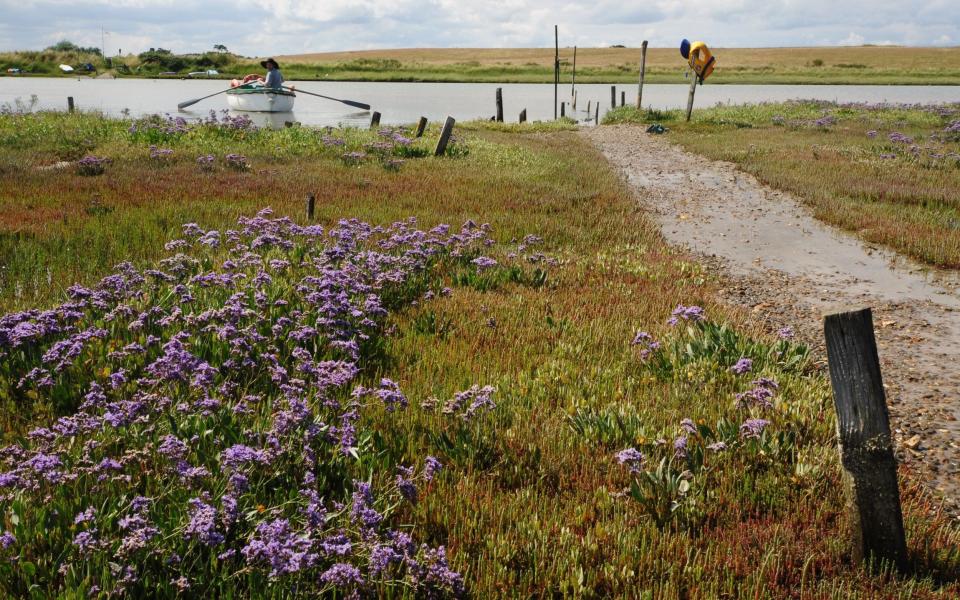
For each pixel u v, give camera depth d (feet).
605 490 16.40
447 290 30.78
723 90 283.38
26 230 36.96
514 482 17.22
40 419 17.70
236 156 63.31
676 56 513.45
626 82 334.24
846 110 133.08
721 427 19.10
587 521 15.62
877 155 78.74
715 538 15.02
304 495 14.03
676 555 14.38
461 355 24.30
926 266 41.42
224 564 12.10
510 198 55.21
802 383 22.93
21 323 19.74
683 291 34.99
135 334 22.27
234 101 138.41
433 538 14.61
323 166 67.51
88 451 14.61
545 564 13.94
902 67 399.03
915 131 102.73
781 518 16.03
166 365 17.60
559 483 17.07
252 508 13.87
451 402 19.16
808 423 19.97
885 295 36.32
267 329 23.08
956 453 20.22
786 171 70.03
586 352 25.67
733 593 13.64
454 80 352.49
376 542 12.92
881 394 14.07
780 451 18.43
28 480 13.34
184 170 60.13
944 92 268.21
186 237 36.96
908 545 15.06
